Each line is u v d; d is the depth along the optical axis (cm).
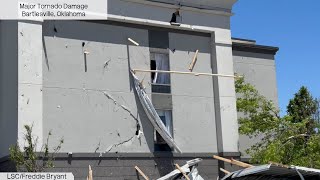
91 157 2397
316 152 2614
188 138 2655
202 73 2683
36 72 2327
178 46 2731
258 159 2670
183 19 2742
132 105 2547
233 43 3309
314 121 2834
